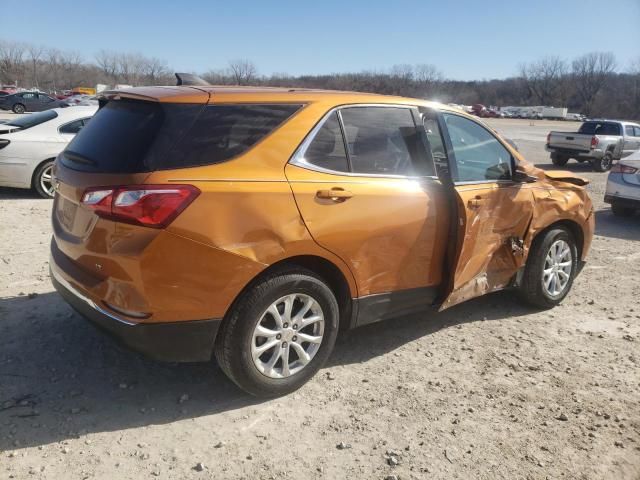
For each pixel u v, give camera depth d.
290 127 3.44
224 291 3.13
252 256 3.17
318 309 3.55
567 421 3.43
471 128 4.52
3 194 9.51
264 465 2.91
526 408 3.55
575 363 4.18
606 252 7.58
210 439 3.10
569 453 3.12
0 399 3.37
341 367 3.97
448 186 4.11
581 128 20.30
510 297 5.53
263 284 3.27
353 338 4.45
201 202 3.02
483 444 3.17
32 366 3.76
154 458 2.92
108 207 2.99
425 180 4.04
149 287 2.97
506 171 4.71
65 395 3.45
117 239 2.97
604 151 18.70
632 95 107.50
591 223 5.44
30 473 2.76
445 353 4.26
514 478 2.91
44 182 9.22
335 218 3.48
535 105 123.81
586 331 4.79
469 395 3.67
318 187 3.43
